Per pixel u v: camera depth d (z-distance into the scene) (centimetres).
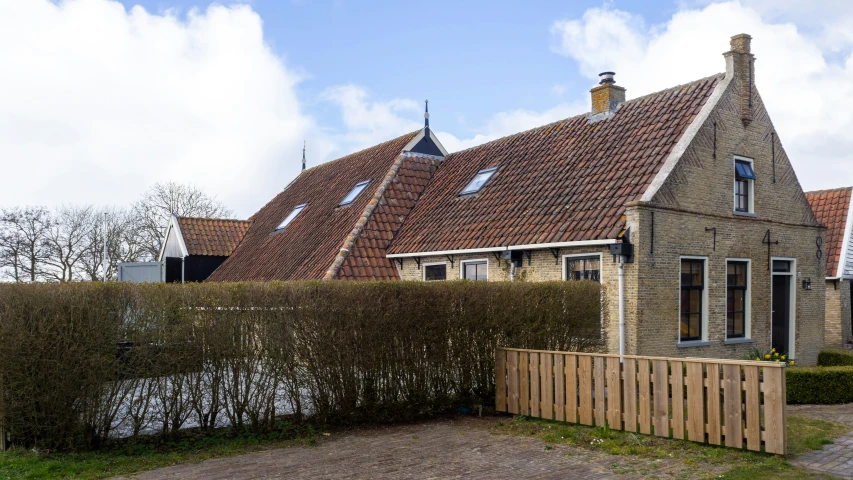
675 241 1316
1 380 769
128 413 823
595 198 1392
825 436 828
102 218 4059
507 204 1608
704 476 677
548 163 1662
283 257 1980
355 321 950
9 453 768
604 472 709
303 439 877
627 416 868
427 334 1008
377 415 980
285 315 900
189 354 844
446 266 1642
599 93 1683
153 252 4328
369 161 2294
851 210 2019
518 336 1080
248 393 882
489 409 1057
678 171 1330
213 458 789
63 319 778
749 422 754
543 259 1414
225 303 866
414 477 707
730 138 1451
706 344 1373
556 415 957
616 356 884
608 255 1287
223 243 2466
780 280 1606
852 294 2012
